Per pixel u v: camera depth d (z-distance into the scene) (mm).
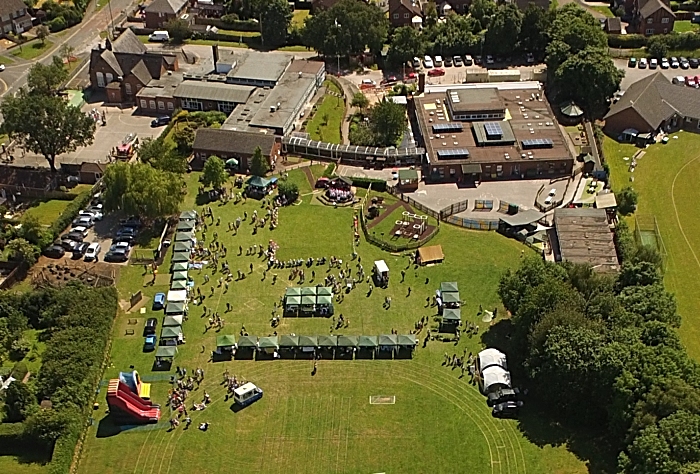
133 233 179125
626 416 120938
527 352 140000
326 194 195500
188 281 165250
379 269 165250
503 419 133000
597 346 127750
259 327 154000
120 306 159375
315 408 136375
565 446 127562
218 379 142375
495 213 188625
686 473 106438
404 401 137375
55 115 195750
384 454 127812
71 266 170375
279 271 168875
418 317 156000
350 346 146750
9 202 195250
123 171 180125
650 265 147875
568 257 166625
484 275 167000
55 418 126250
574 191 197250
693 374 122250
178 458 127562
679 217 186125
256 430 132500
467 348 148250
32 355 146250
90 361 140250
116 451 128875
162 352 145625
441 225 183875
